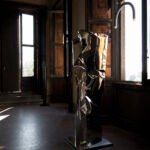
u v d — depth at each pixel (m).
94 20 4.39
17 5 6.80
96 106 3.41
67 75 5.83
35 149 3.05
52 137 3.57
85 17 4.43
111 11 4.34
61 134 3.73
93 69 3.23
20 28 7.36
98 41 3.24
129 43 4.26
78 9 5.09
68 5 5.63
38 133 3.80
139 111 3.70
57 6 7.09
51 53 7.26
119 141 3.38
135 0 4.07
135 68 4.11
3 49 7.16
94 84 3.28
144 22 3.41
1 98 6.72
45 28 7.20
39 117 5.07
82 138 3.20
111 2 4.33
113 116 4.38
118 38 4.35
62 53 7.34
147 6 3.43
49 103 7.09
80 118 3.23
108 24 4.36
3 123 4.50
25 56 7.49
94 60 3.23
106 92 4.33
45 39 7.20
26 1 6.95
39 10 7.24
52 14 7.23
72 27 5.56
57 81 7.31
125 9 4.30
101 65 3.29
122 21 4.34
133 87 3.78
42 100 7.10
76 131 3.22
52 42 7.23
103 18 4.38
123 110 4.14
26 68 7.54
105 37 3.32
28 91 7.56
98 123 3.45
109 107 4.36
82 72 3.18
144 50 3.43
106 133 3.79
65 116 5.18
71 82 5.60
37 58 7.52
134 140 3.43
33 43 7.57
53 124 4.42
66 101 7.22
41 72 7.37
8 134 3.73
